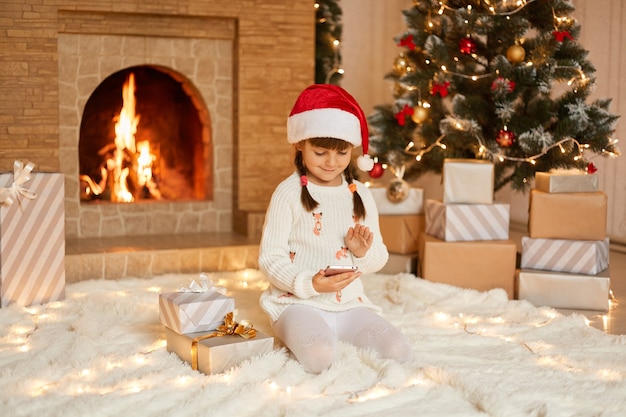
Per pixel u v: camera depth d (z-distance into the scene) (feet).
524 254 10.64
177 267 12.17
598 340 8.41
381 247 8.48
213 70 14.10
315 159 7.97
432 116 12.59
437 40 11.82
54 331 8.63
